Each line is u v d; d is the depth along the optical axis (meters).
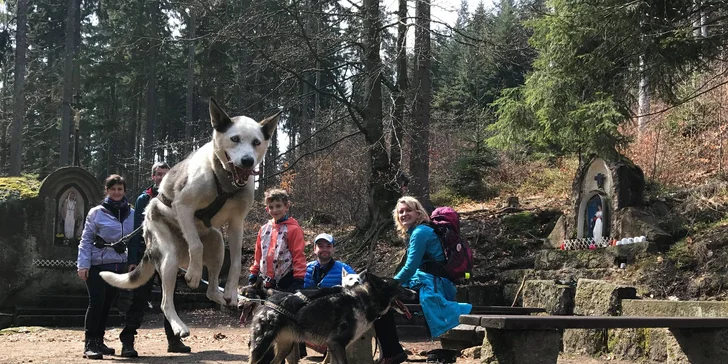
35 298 13.20
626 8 9.20
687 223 10.46
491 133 20.20
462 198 19.36
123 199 7.10
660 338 6.88
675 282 9.22
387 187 14.70
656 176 14.33
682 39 9.26
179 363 6.61
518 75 28.53
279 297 5.07
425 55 14.70
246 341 9.37
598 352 7.57
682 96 12.08
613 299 7.71
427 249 5.99
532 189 19.28
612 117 9.62
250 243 17.66
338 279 6.41
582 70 9.90
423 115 14.81
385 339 5.72
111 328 11.62
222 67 28.78
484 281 11.74
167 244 4.75
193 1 15.29
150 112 34.09
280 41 14.84
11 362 6.57
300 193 19.83
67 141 30.33
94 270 6.92
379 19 14.10
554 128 10.48
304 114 19.23
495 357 5.39
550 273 10.76
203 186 4.41
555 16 9.81
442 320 5.80
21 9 27.86
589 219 11.21
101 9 36.44
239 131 4.30
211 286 4.90
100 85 38.50
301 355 7.37
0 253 13.05
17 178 14.74
